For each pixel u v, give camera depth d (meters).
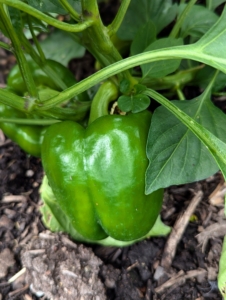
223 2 0.26
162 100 0.17
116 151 0.17
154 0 0.23
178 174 0.17
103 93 0.19
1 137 0.27
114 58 0.18
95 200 0.17
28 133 0.22
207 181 0.23
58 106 0.20
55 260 0.21
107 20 0.31
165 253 0.21
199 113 0.19
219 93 0.23
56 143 0.17
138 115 0.18
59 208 0.21
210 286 0.20
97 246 0.22
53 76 0.22
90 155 0.17
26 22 0.20
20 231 0.23
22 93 0.24
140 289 0.21
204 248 0.21
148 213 0.18
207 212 0.22
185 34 0.23
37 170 0.25
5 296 0.20
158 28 0.24
